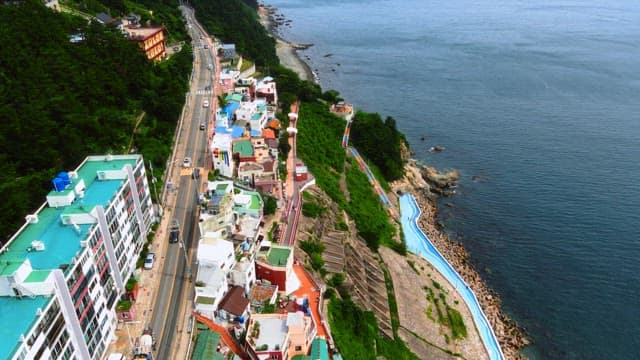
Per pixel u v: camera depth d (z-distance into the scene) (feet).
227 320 287.69
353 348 322.55
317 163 545.03
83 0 652.07
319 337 297.53
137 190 324.19
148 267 319.88
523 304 448.24
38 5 486.79
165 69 549.95
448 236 540.52
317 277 364.17
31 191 308.81
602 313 435.53
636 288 457.27
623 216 550.36
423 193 618.03
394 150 651.66
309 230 415.64
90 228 257.55
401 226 541.75
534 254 506.89
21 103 351.67
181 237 348.59
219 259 294.66
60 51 423.23
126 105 453.58
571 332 420.36
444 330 405.80
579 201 582.35
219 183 376.48
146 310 289.94
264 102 568.00
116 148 400.26
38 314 203.31
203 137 479.41
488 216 570.46
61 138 351.67
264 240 358.84
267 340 271.69
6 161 327.06
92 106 414.21
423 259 492.13
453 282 464.65
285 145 513.45
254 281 325.42
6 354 185.06
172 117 474.08
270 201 404.77
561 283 468.34
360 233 474.49
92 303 248.73
